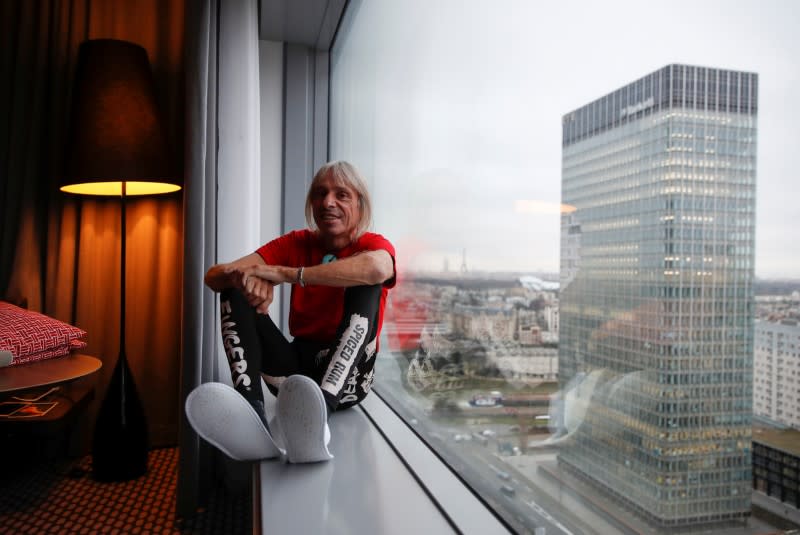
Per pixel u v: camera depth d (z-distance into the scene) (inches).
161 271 95.8
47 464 83.2
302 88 112.5
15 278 91.1
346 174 58.9
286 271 50.4
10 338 68.0
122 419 76.4
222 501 69.8
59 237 93.9
